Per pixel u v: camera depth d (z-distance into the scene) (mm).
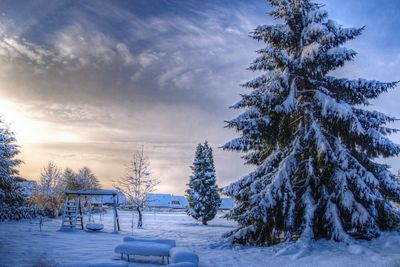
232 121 15297
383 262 10117
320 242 13336
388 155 14789
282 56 14953
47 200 49594
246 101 15805
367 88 14867
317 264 10547
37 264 9367
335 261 10672
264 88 15703
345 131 14758
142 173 40031
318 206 14219
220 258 11805
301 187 14820
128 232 24344
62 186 50875
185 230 27969
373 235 13062
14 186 36969
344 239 12820
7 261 9859
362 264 10117
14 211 36844
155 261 11008
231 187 15875
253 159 18156
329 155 13977
